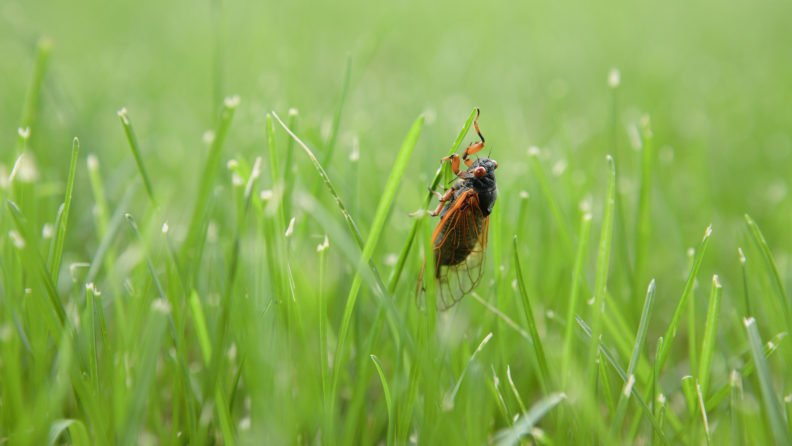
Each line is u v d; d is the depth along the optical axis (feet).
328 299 1.38
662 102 2.23
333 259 1.41
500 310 1.33
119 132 1.64
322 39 2.84
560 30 3.38
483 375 1.30
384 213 1.25
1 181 1.32
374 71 2.60
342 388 1.33
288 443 1.25
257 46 2.37
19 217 1.23
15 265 1.28
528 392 1.34
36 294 1.23
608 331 1.33
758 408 1.30
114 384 1.26
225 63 2.22
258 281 1.28
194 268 1.30
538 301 1.38
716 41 3.24
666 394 1.37
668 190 1.53
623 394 1.26
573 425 1.28
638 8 3.98
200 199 1.33
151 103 1.90
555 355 1.33
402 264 1.29
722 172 1.66
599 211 1.53
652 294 1.26
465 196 1.36
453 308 1.33
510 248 1.38
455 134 1.69
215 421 1.28
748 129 1.97
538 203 1.43
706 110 2.17
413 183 1.59
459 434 1.25
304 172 1.48
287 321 1.27
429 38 3.04
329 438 1.26
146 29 2.90
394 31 3.08
